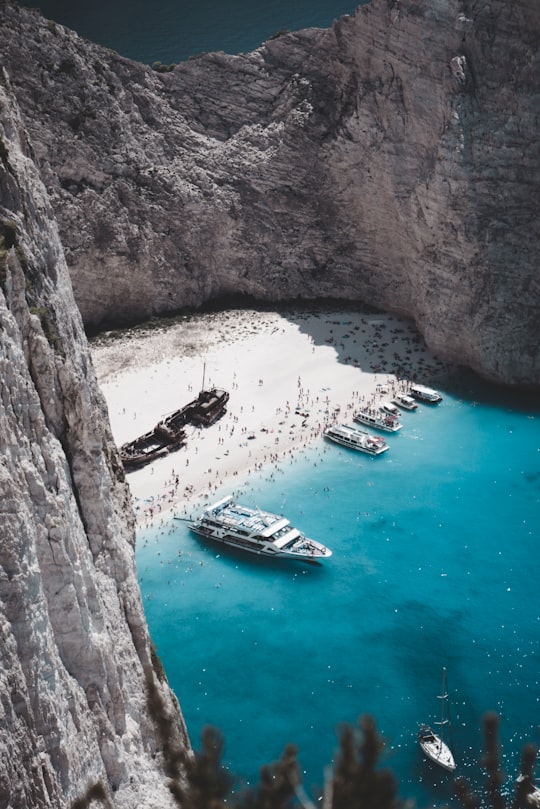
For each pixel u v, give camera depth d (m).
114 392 116.00
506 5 114.81
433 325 121.06
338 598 84.44
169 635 80.62
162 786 47.41
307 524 94.44
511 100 114.50
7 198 50.28
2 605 38.16
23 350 46.81
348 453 105.19
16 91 121.00
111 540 51.41
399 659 77.00
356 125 127.69
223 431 109.44
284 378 118.50
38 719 38.81
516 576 86.31
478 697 72.62
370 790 23.70
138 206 129.38
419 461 103.69
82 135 125.62
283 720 71.25
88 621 44.84
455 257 118.56
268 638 79.88
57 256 55.69
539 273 115.00
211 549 91.56
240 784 58.66
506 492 98.19
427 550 90.12
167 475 102.50
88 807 39.81
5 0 121.31
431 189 119.31
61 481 45.66
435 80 119.00
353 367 120.75
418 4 119.31
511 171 114.88
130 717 48.28
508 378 115.50
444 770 65.25
